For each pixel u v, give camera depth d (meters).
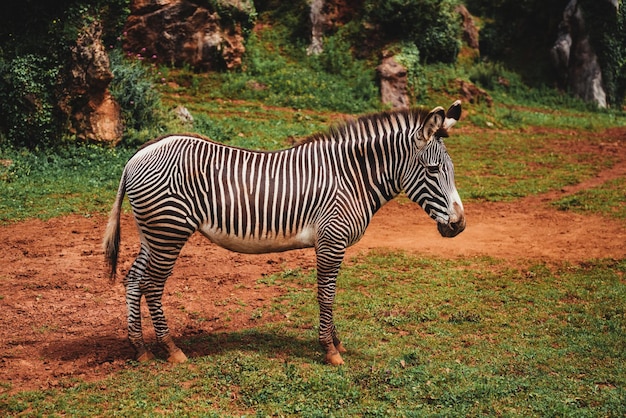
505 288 8.88
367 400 5.48
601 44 28.70
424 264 9.91
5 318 7.41
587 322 7.61
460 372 6.04
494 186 15.47
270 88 22.83
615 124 25.61
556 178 16.25
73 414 5.16
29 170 13.55
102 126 15.19
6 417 5.12
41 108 14.59
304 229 6.23
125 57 21.59
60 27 14.83
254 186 6.12
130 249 10.28
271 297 8.37
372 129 6.37
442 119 6.08
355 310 7.88
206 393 5.57
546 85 29.08
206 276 9.16
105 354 6.45
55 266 9.31
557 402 5.43
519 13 30.31
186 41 22.56
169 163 6.03
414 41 25.58
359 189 6.30
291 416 5.20
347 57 24.61
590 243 11.15
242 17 23.75
